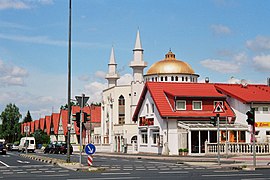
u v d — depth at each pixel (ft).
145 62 238.48
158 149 165.58
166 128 159.22
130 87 225.97
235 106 169.99
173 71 245.24
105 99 243.40
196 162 107.04
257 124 165.07
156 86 171.42
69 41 101.81
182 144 156.66
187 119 160.76
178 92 166.61
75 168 84.69
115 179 61.82
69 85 102.68
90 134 253.03
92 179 61.87
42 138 347.97
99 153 199.62
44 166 96.07
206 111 166.81
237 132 159.84
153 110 171.94
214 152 147.64
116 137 218.79
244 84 182.19
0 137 491.31
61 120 332.39
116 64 272.10
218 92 174.60
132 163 107.24
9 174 73.05
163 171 78.07
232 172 75.05
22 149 242.17
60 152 195.42
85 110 311.47
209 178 62.64
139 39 239.91
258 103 164.96
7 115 493.77
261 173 72.49
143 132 182.19
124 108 226.58
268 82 201.16
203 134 158.30
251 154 145.69
